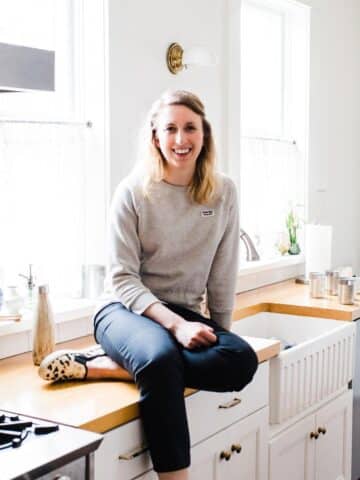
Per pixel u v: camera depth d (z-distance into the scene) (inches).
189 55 116.9
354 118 181.6
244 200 146.9
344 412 119.8
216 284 93.8
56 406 71.1
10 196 100.2
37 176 103.0
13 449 58.1
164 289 89.0
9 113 100.7
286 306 126.4
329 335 111.4
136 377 74.2
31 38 103.3
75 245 107.7
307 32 157.8
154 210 85.6
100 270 104.7
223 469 87.2
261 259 149.6
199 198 86.7
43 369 78.2
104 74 105.3
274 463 98.7
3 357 89.4
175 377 73.6
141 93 112.0
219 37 130.4
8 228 100.2
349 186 180.7
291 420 103.3
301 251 160.9
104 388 77.5
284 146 156.9
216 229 89.1
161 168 85.7
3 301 93.2
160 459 72.6
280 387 98.3
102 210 107.5
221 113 132.0
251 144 147.6
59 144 104.7
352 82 179.3
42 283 97.2
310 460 109.0
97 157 107.3
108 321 83.9
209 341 79.7
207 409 83.4
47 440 60.1
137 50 110.7
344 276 143.5
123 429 71.6
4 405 71.3
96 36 105.4
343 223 178.7
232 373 78.3
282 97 161.2
